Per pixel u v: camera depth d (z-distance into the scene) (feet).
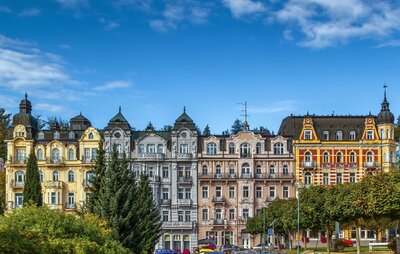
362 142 394.93
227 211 396.16
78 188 393.91
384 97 401.90
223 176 397.80
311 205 256.11
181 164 398.42
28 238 93.56
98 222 173.47
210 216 394.93
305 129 399.24
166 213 392.68
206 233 392.88
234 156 399.85
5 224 99.19
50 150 397.80
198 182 397.19
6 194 393.91
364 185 205.46
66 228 124.77
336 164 395.34
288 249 323.98
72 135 406.41
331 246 335.06
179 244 389.60
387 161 392.27
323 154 397.19
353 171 393.91
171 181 395.75
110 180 206.90
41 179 396.16
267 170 399.24
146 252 209.97
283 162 399.44
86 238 122.93
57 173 396.57
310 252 281.54
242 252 209.87
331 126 401.90
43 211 125.59
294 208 279.90
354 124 402.31
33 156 332.60
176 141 398.83
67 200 393.50
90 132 398.21
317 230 272.92
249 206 395.55
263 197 397.60
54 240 101.04
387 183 198.39
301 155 397.60
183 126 400.47
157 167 395.34
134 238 204.74
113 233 188.24
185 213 393.91
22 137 397.39
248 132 402.31
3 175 456.04
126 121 401.90
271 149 401.08
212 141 401.49
